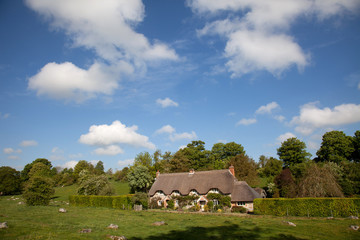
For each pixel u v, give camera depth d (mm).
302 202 42500
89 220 30984
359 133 82688
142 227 28172
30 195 49000
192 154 98750
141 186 72625
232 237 24031
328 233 26297
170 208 58000
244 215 43156
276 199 44906
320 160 87375
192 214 44781
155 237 23234
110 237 21078
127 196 55844
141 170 73875
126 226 28141
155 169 85938
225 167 85188
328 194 45406
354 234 25859
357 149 81938
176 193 60531
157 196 62469
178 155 90188
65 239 19281
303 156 86188
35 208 43031
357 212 37969
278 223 32344
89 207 53906
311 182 46906
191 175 63656
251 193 52188
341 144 80312
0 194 96938
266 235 25000
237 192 53719
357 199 38531
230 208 52219
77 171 125000
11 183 96812
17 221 26453
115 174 131000
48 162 135500
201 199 55906
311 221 34125
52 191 52250
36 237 19125
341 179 54438
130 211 48656
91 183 67125
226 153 101375
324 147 83562
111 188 65188
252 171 78375
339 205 39562
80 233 22031
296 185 52281
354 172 57031
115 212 44375
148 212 47812
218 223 32656
